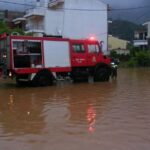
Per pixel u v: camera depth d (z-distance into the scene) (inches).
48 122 463.5
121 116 497.0
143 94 744.3
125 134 391.5
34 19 2472.9
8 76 897.5
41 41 925.2
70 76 991.6
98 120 470.6
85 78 1026.7
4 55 900.0
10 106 604.4
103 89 849.5
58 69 956.0
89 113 524.7
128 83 1007.0
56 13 2331.4
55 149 337.7
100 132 402.3
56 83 1008.9
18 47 890.7
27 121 472.4
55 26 2329.0
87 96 721.0
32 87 912.3
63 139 373.4
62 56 965.2
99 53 1042.7
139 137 377.7
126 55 2699.3
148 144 349.7
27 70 903.7
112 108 566.6
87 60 1015.6
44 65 929.5
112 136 382.9
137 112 528.4
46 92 800.9
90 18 2379.4
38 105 610.9
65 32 2320.4
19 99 690.8
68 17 2326.5
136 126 431.8
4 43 899.4
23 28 2677.2
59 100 668.1
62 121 468.1
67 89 857.5
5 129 425.7
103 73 1052.5
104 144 351.3
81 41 1005.8
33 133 403.2
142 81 1079.6
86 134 393.7
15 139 377.7
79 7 2349.9
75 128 424.5
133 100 655.8
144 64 2377.0
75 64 992.2
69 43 979.3
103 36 2416.3
